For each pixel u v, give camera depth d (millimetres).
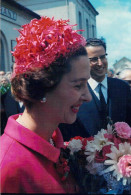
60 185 849
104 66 1740
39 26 909
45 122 917
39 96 875
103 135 1120
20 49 882
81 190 845
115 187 940
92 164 1047
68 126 1435
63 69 856
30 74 853
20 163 829
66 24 954
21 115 1016
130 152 1032
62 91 875
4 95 2039
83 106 1453
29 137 870
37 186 807
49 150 885
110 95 1677
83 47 903
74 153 1069
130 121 1713
